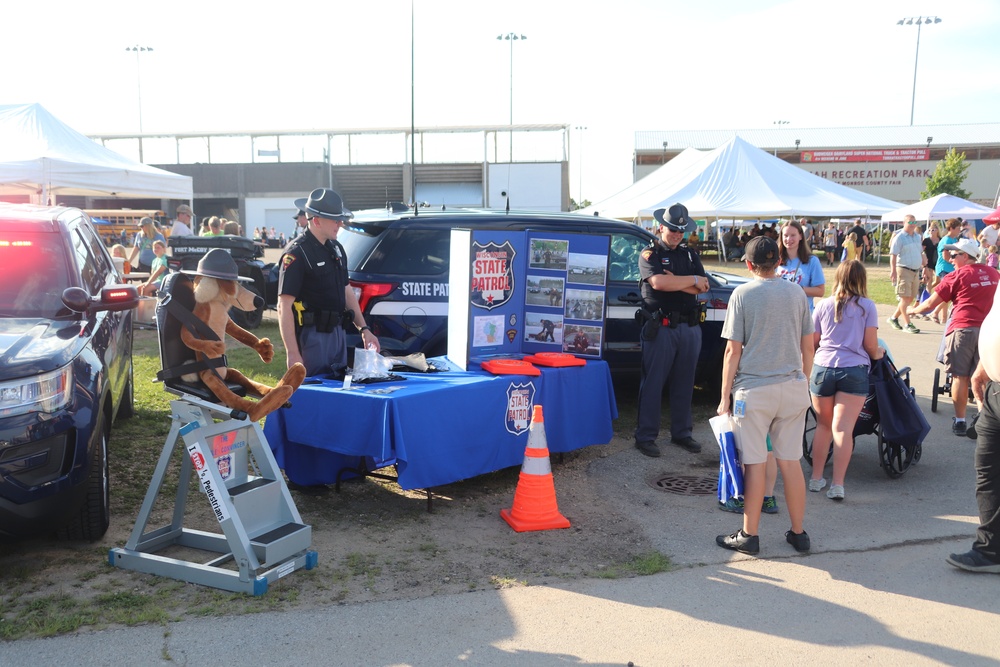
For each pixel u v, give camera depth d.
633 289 7.27
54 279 4.57
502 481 5.62
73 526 4.18
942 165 44.00
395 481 5.48
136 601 3.59
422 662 3.18
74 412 3.82
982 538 4.12
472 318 5.54
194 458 3.76
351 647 3.28
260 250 12.05
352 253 6.59
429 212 7.02
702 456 6.22
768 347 4.23
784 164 20.70
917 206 24.20
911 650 3.34
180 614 3.51
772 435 4.38
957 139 51.66
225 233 13.62
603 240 5.91
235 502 3.78
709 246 33.19
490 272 5.61
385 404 4.43
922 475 5.81
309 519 4.75
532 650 3.29
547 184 35.88
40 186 11.26
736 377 4.36
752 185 19.58
